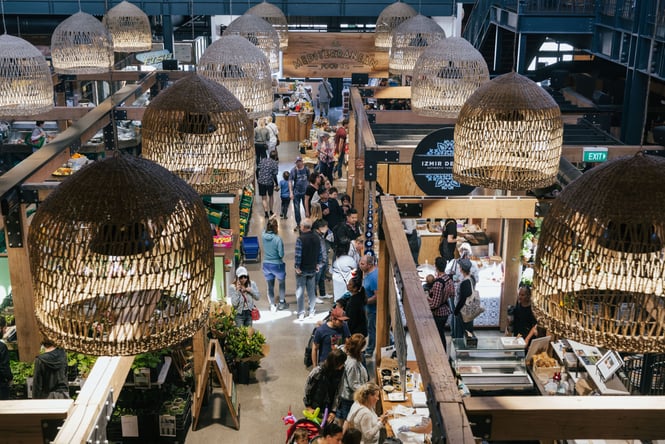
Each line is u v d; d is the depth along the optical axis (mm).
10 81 7242
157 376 7117
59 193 2777
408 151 8750
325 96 20797
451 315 8680
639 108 10961
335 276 9812
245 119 4875
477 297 8727
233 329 8328
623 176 2861
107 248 2691
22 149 12484
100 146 11758
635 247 2781
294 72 13992
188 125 4672
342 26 22469
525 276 9297
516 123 4891
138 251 2711
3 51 7215
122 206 2719
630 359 7215
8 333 7543
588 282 2883
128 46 12844
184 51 17266
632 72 11055
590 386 7172
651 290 2811
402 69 10719
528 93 4918
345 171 16531
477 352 7371
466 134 5035
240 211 12539
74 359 6988
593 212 2850
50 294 2770
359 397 6273
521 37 13188
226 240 9789
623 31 11352
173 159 4730
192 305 2889
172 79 12375
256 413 7762
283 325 9695
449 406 3420
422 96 7977
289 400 8008
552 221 3002
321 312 10094
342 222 10914
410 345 7266
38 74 7363
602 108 11703
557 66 15992
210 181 4777
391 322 7176
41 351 6758
